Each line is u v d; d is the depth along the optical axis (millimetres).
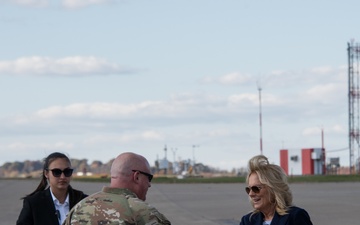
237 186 46469
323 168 72188
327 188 40594
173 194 36594
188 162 107625
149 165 5867
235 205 27953
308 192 36062
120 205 5520
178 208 26750
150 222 5500
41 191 8500
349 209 24797
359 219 21125
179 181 56438
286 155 73500
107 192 5672
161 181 56906
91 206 5551
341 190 38031
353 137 71562
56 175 8375
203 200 31344
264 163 6387
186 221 21391
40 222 8312
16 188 46719
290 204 6363
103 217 5480
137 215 5504
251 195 6352
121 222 5449
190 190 41031
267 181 6266
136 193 5754
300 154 72375
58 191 8430
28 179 74500
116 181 5711
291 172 65750
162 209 26344
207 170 124875
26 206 8383
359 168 71438
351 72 71062
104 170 129250
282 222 6207
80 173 114688
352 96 71250
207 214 23844
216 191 39438
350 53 70750
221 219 21906
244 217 6492
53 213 8359
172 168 105562
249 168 6402
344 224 19750
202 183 53344
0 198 34688
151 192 38875
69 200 8492
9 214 25000
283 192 6293
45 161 8523
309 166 71625
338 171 77125
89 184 53469
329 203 27828
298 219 6207
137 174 5734
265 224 6359
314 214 23016
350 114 71312
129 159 5750
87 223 5492
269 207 6340
